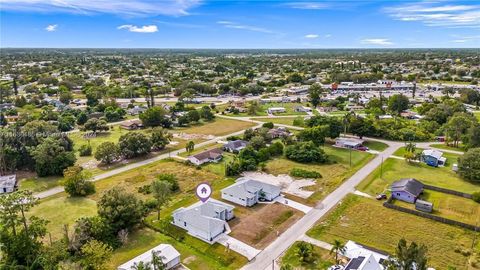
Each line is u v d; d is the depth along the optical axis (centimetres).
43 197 6706
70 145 9306
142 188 7069
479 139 9238
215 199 6644
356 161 8925
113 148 8738
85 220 5081
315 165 8662
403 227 5588
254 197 6450
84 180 6888
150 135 10094
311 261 4688
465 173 7594
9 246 4497
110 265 4562
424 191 7031
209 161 8925
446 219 5691
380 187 7238
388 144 10481
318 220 5819
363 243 5138
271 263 4669
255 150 9338
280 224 5706
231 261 4716
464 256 4803
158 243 5147
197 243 5141
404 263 3731
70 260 4450
